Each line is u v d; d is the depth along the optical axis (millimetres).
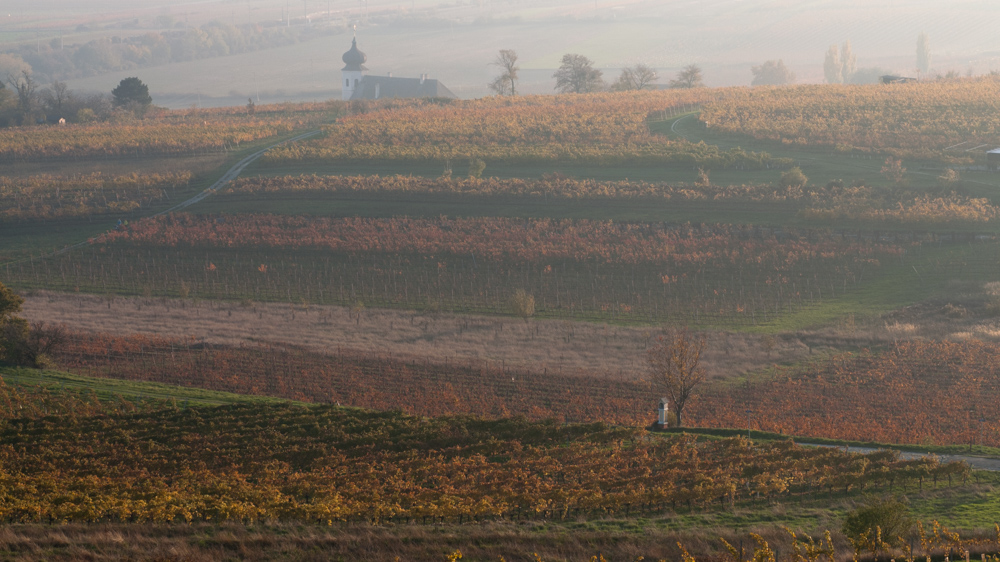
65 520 44031
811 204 142500
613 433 66062
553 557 40531
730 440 62594
